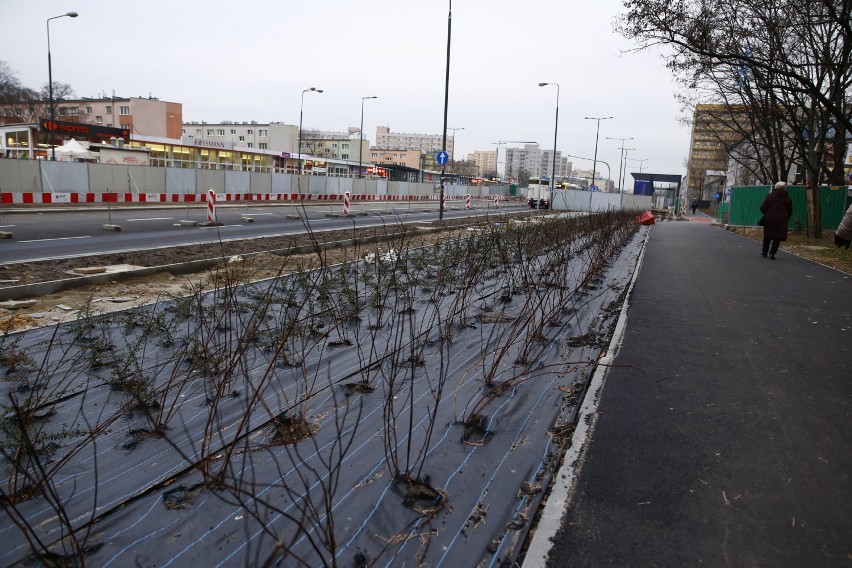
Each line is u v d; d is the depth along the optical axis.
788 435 3.62
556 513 2.70
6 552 2.40
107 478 3.01
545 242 12.12
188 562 2.34
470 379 4.59
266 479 2.98
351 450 3.31
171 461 3.19
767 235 14.09
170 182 29.41
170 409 3.66
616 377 4.66
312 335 5.57
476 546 2.45
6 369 4.59
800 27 17.67
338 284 7.89
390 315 6.64
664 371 4.86
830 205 23.02
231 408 3.93
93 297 7.43
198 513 2.68
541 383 4.52
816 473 3.14
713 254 15.34
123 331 5.70
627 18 13.30
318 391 4.27
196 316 6.11
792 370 4.96
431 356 5.20
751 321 6.88
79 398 4.09
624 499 2.83
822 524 2.65
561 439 3.51
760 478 3.07
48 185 23.75
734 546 2.48
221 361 4.70
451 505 2.75
